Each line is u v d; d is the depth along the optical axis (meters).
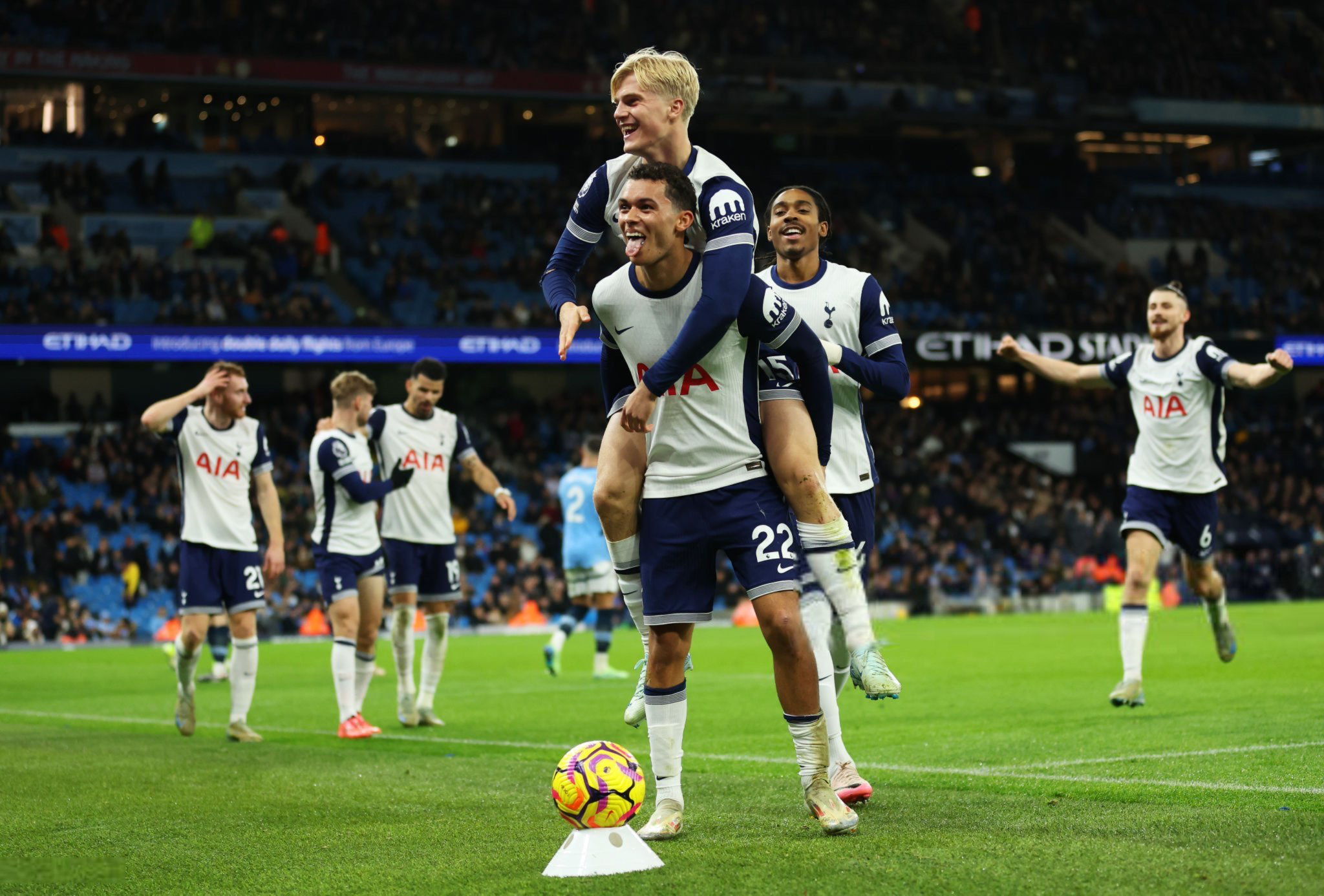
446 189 36.69
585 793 4.04
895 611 29.11
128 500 28.94
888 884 3.65
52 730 9.13
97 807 5.61
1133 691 8.46
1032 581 30.55
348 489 8.67
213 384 8.57
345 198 35.78
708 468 4.55
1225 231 40.78
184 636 8.50
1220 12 44.06
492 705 10.76
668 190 4.41
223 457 8.59
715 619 28.03
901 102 38.38
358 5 35.94
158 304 30.22
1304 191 43.38
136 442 29.78
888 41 40.47
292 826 5.09
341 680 8.65
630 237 4.42
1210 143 43.47
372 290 33.34
